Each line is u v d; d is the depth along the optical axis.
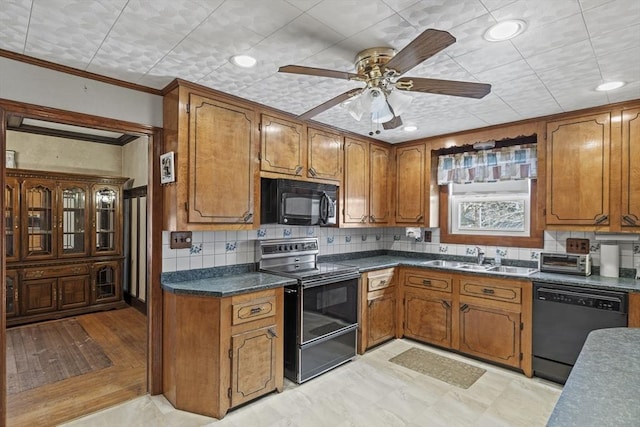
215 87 2.50
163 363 2.61
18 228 4.22
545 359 2.82
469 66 2.11
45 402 2.49
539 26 1.67
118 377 2.88
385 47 1.88
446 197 4.02
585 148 2.86
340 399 2.57
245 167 2.74
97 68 2.19
